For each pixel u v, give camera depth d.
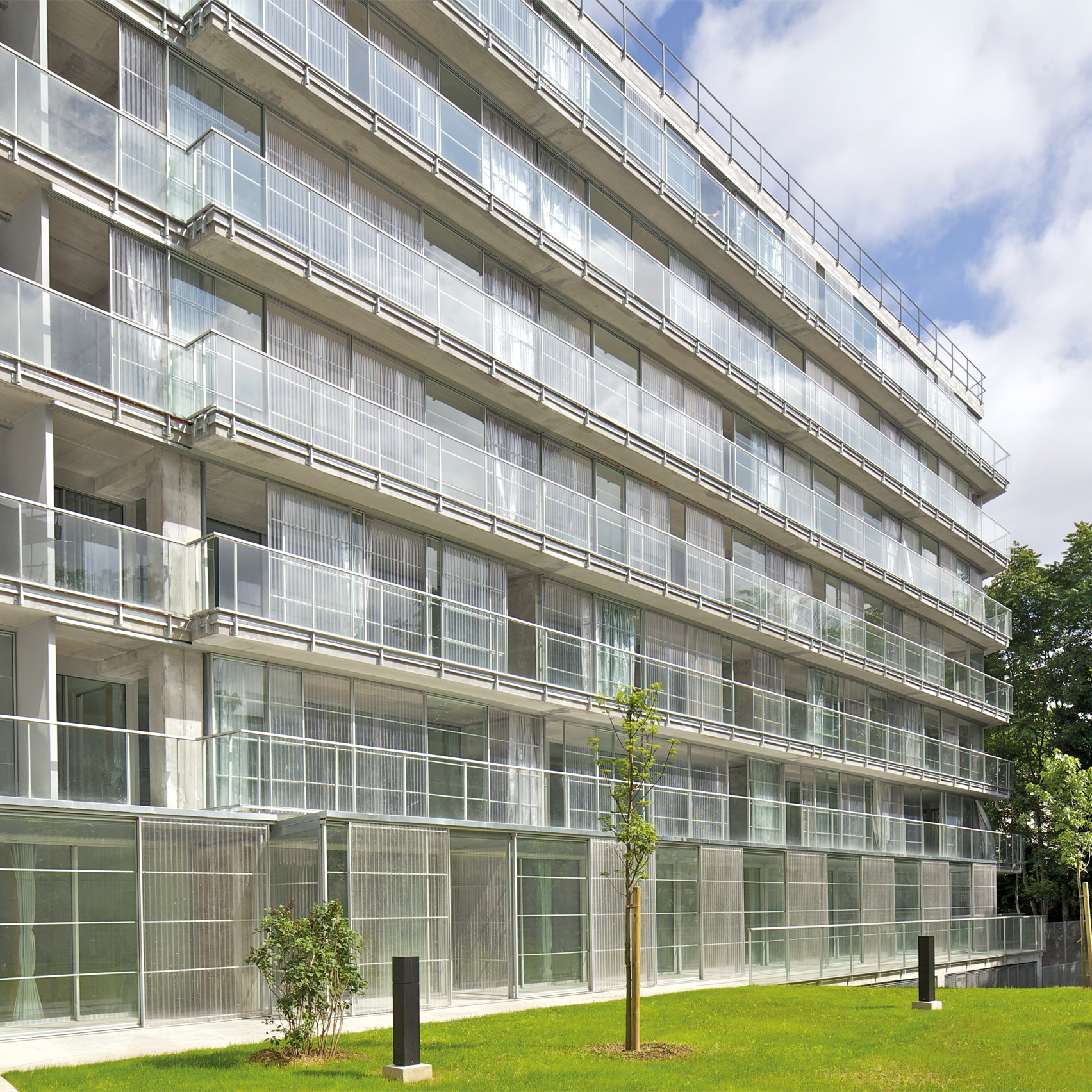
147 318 19.05
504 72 25.56
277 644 19.33
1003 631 47.66
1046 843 49.00
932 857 39.41
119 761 18.00
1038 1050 16.12
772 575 34.84
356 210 22.95
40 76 17.86
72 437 18.47
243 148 19.86
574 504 26.48
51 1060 13.05
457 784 23.55
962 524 45.56
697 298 30.88
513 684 24.44
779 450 35.75
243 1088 11.41
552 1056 14.26
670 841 25.88
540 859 21.83
